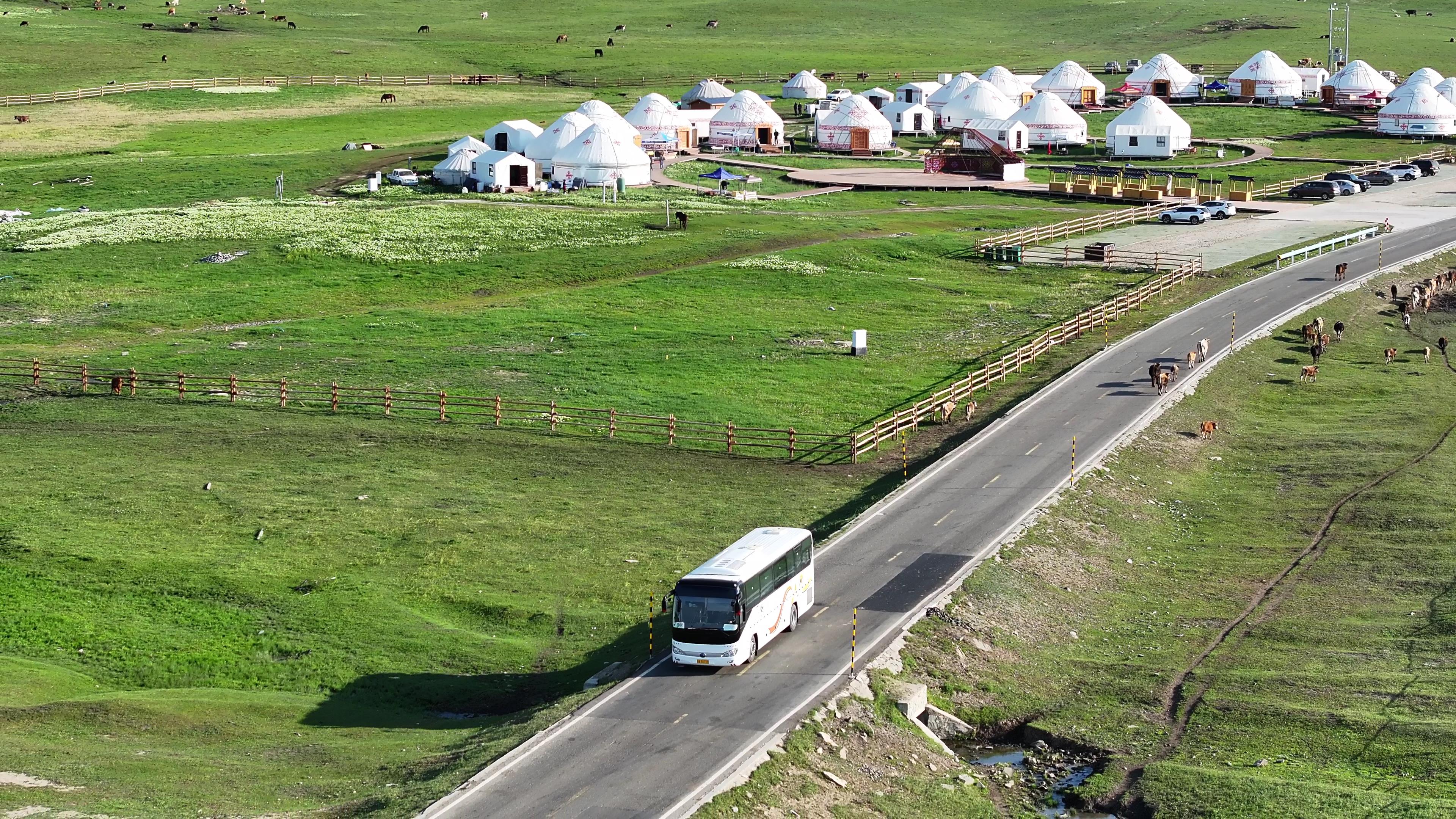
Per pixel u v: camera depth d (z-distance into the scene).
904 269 119.12
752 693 43.66
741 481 69.06
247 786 38.56
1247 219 143.00
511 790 37.50
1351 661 48.84
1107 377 84.88
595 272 117.00
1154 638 51.84
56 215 142.25
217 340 97.62
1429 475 69.06
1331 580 56.94
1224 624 52.94
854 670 45.22
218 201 149.38
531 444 75.06
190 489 67.06
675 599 45.38
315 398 83.44
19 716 43.16
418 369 89.06
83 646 50.47
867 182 164.38
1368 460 71.94
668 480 69.19
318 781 39.31
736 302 107.62
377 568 57.53
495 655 49.75
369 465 71.31
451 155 160.50
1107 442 71.38
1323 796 38.75
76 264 118.81
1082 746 43.84
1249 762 42.12
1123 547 60.25
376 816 36.12
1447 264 119.31
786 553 48.59
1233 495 68.00
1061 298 109.06
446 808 36.47
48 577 56.25
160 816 36.03
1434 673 47.31
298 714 45.31
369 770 40.22
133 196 154.25
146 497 65.81
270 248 123.38
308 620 52.53
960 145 178.25
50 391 86.25
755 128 191.62
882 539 58.19
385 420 79.38
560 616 52.81
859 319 102.94
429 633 51.44
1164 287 109.56
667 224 133.88
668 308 105.44
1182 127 183.50
